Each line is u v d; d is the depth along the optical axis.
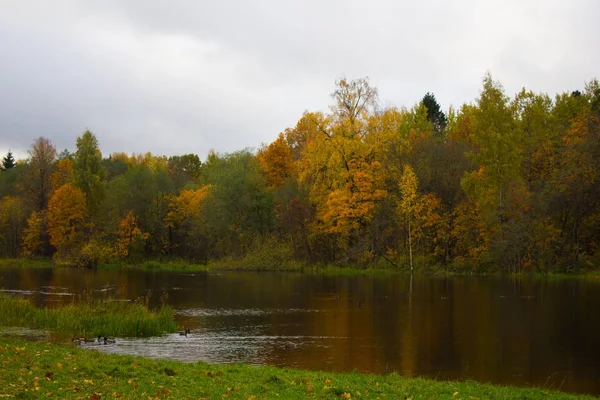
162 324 31.45
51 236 88.69
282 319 35.78
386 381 19.42
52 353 19.81
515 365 24.45
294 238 77.19
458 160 72.00
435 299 44.69
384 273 67.38
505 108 65.06
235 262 77.81
